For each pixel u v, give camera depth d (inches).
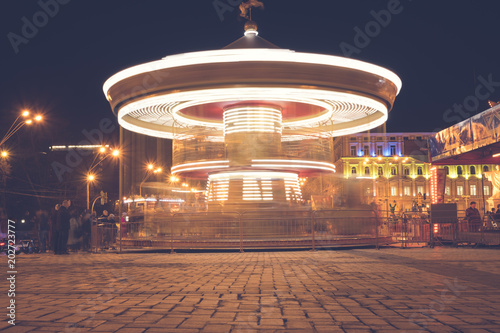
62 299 243.6
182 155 725.3
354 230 659.4
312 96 601.6
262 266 408.8
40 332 170.9
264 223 629.0
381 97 650.2
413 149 4094.5
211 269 389.1
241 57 552.4
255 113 674.2
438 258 474.3
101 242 711.7
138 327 178.9
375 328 175.6
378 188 4035.4
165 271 379.2
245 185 692.1
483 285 283.1
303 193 1929.1
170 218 661.9
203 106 696.4
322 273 350.3
